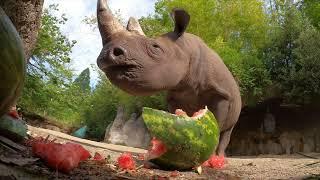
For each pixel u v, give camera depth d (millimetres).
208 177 5000
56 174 3475
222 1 20344
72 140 10445
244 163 7000
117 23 5824
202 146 4941
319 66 17453
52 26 17875
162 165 5031
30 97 18531
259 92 18172
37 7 6227
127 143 20141
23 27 6102
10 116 4277
